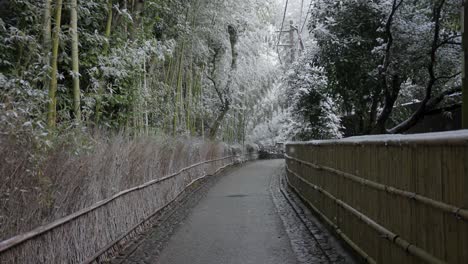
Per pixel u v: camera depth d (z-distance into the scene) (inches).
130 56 387.9
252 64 1193.4
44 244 173.6
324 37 455.5
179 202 485.1
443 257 133.4
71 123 256.7
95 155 236.4
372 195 213.6
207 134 1002.7
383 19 434.0
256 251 275.7
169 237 315.3
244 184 706.2
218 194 570.9
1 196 151.0
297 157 538.0
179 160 521.7
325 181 345.1
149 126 542.6
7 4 334.3
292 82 678.5
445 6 412.5
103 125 370.9
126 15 395.5
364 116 538.3
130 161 309.4
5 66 308.5
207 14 740.7
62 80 371.6
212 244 294.4
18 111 167.8
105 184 253.9
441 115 483.8
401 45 426.9
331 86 516.1
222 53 979.9
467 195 118.2
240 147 1347.2
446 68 450.6
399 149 173.8
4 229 153.2
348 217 265.4
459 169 122.7
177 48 661.9
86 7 378.3
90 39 364.8
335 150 305.3
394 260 180.5
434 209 140.1
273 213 419.2
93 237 227.5
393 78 443.2
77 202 209.8
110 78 408.2
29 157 164.9
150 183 358.9
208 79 1019.3
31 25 319.6
